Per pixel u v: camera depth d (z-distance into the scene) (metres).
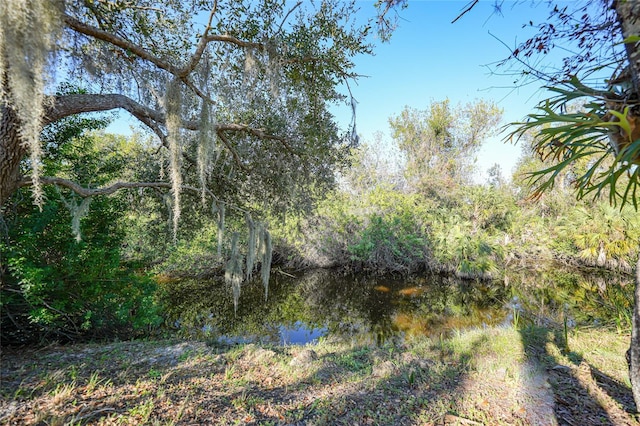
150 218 6.73
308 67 4.47
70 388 2.90
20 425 2.30
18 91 2.14
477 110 16.62
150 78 3.47
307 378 3.62
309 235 11.21
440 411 2.73
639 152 0.81
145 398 2.85
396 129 17.20
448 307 8.21
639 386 1.32
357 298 9.39
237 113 5.19
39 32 2.16
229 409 2.78
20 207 4.34
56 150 4.80
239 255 5.49
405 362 4.08
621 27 0.91
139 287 5.47
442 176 15.23
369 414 2.71
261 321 7.70
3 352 4.07
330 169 5.99
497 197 12.70
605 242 9.23
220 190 6.03
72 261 4.40
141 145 6.18
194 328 7.08
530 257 10.97
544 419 2.52
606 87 0.94
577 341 4.60
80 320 5.05
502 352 4.16
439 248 10.90
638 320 1.34
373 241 11.02
